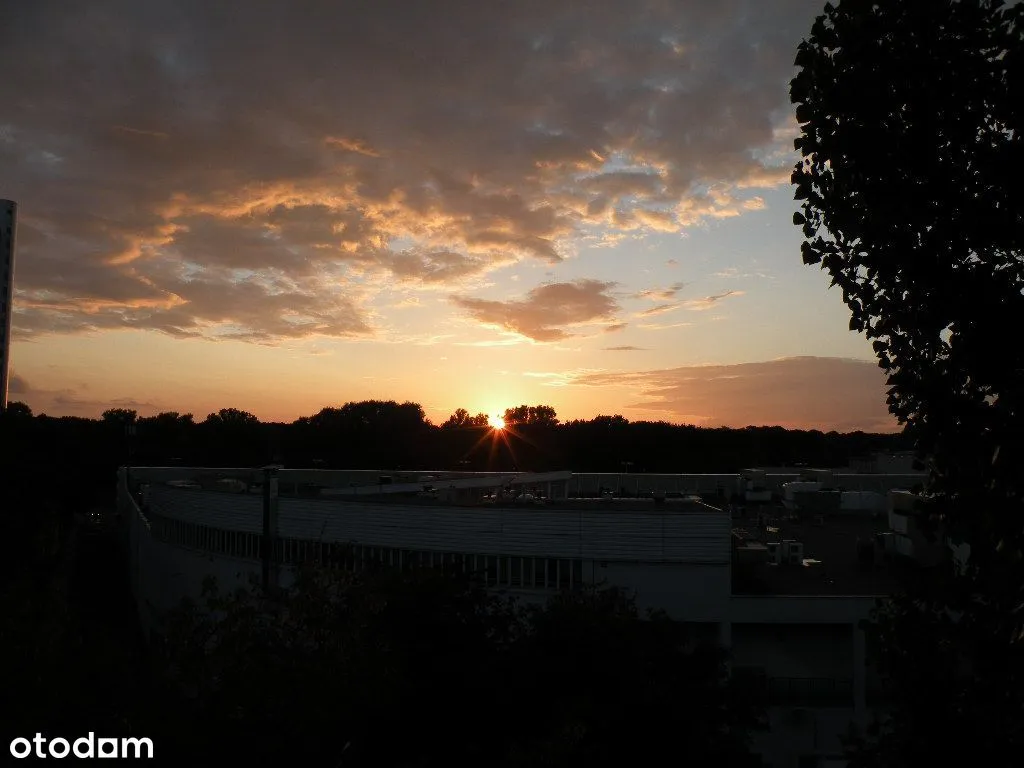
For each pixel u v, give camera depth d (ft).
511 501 153.48
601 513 125.29
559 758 52.54
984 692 27.07
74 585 243.60
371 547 136.77
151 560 196.34
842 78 28.32
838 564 161.99
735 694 77.10
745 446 495.00
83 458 415.23
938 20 27.12
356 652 43.86
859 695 115.85
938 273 26.18
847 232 28.35
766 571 154.40
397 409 560.20
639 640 75.56
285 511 143.95
